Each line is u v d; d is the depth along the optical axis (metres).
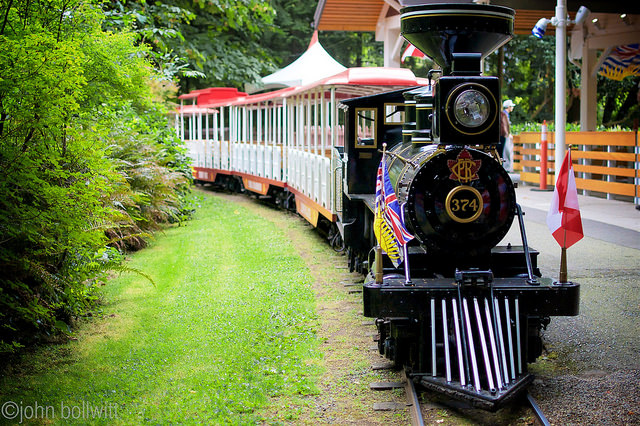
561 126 12.28
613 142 14.22
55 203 5.76
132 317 7.23
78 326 6.94
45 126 5.63
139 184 11.10
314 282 8.72
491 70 27.44
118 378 5.52
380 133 8.65
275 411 4.94
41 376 5.59
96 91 6.59
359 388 5.34
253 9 19.81
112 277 8.98
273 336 6.50
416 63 23.00
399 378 5.51
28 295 6.11
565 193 5.26
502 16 5.54
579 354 5.91
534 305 5.18
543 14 17.27
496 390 4.79
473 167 5.38
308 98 11.88
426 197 5.40
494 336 5.02
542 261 8.91
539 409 4.73
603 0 14.41
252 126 19.41
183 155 14.65
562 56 12.22
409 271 5.35
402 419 4.78
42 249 5.95
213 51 21.50
